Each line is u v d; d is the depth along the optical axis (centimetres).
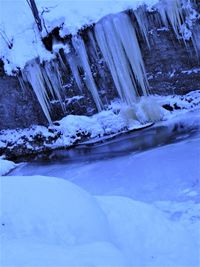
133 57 972
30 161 967
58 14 1011
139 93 1007
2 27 1102
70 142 989
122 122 968
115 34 960
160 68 991
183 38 962
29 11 1116
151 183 566
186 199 473
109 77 1012
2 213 300
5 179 356
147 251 337
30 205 309
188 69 988
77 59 1008
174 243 349
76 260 250
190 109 951
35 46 1042
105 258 260
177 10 939
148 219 375
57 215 307
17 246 266
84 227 308
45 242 283
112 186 606
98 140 955
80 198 338
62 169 805
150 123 940
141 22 956
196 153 645
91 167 755
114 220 360
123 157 758
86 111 1052
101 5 982
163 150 719
